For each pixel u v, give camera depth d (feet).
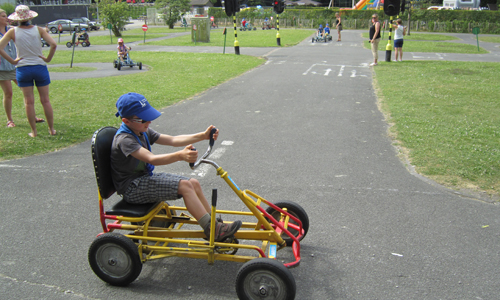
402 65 54.85
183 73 48.26
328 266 11.62
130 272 10.50
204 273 11.40
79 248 12.57
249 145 22.21
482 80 43.16
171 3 152.15
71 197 15.99
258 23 170.91
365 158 20.21
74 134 23.97
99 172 10.62
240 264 11.88
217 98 34.42
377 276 11.18
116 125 26.37
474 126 25.66
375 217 14.38
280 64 56.65
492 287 10.73
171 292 10.54
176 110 30.12
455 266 11.63
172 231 11.12
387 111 29.86
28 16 21.72
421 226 13.80
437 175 17.99
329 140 23.11
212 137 11.53
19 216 14.44
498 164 19.07
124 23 115.96
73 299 10.24
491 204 15.42
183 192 10.71
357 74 47.75
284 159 20.08
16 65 22.03
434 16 145.79
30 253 12.25
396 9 56.49
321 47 84.07
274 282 9.52
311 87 39.42
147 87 39.01
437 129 24.85
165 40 101.65
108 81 42.60
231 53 71.00
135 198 10.97
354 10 159.53
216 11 179.83
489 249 12.49
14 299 10.19
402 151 21.17
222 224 10.64
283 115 28.71
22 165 19.21
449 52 74.28
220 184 17.15
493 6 190.08
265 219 10.81
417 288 10.67
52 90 37.50
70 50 80.59
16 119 26.99
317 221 14.08
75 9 174.40
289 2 222.89
